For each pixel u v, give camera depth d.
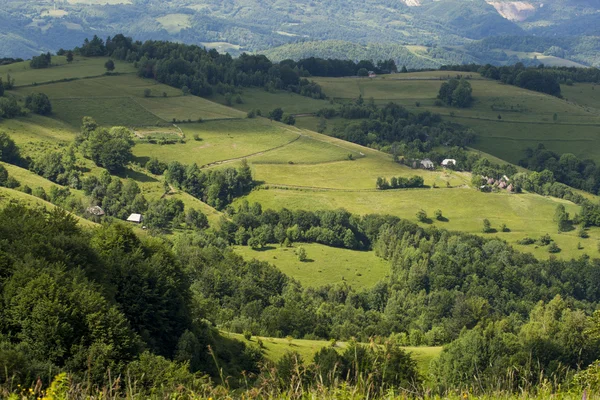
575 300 117.62
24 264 41.25
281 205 158.88
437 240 141.00
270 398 14.41
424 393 14.89
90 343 35.38
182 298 54.69
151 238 60.19
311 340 67.19
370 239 141.38
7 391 14.66
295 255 127.94
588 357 52.94
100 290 44.03
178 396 15.38
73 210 126.44
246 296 87.06
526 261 129.25
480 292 112.38
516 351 51.00
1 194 109.69
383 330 86.56
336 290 107.06
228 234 136.38
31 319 35.06
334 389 14.02
